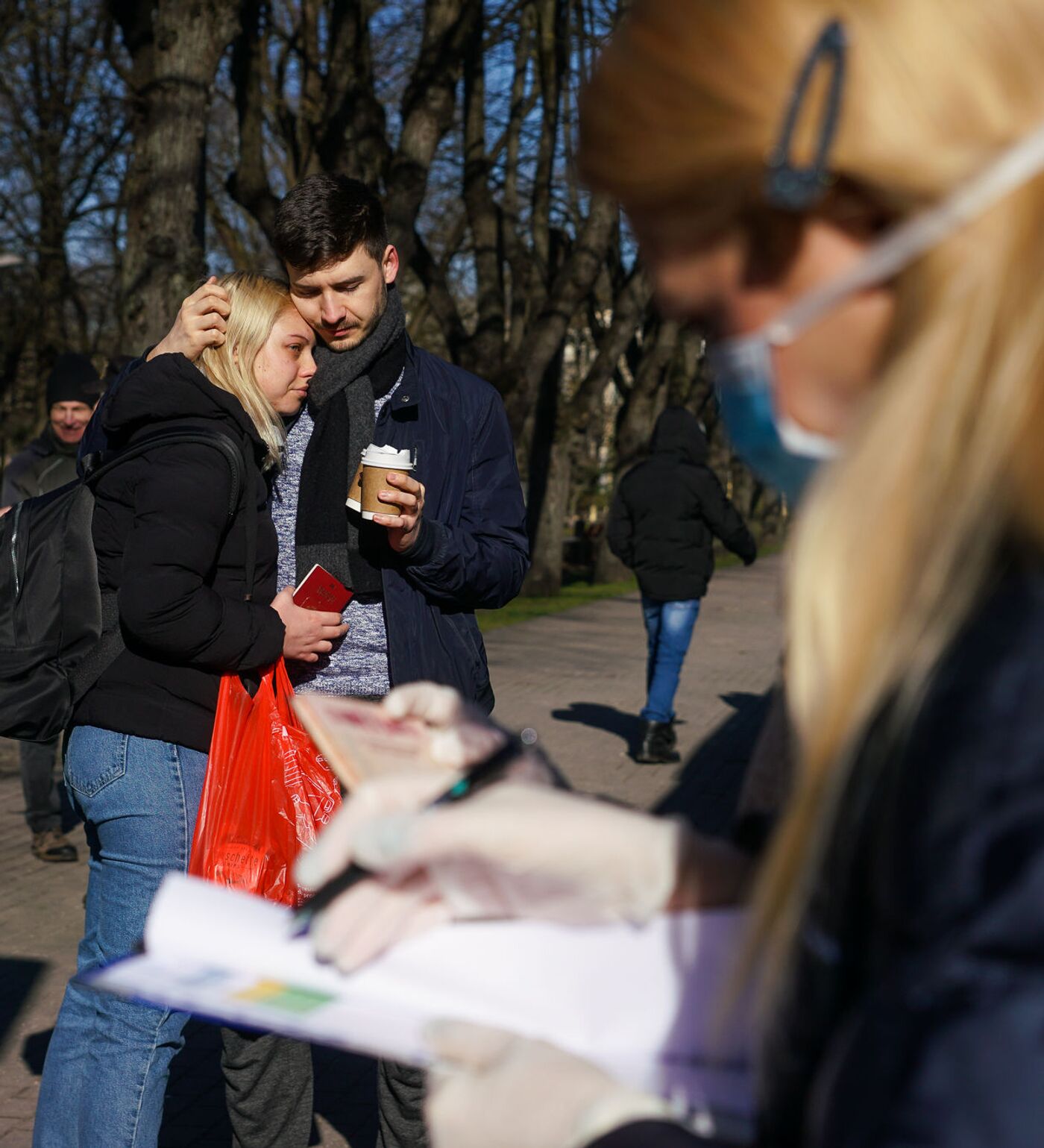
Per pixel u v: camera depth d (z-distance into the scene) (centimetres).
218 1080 380
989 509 61
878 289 66
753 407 72
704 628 1636
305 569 285
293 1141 282
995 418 60
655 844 92
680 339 2239
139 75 969
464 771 96
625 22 72
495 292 1599
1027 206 61
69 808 669
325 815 257
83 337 2345
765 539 3919
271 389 276
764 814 100
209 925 91
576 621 1647
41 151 1936
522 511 310
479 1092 80
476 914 93
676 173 68
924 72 61
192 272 912
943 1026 55
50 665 254
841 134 63
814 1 65
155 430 259
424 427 295
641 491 812
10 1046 396
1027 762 57
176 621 245
